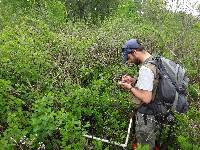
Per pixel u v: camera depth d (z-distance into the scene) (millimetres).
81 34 3289
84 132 1566
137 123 1755
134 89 1640
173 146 1938
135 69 2422
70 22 3701
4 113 1706
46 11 4273
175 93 1674
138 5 5117
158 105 1687
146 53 1706
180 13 4465
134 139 1841
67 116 1597
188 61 3076
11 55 2135
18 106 1739
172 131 1923
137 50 1685
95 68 2396
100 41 2838
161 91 1668
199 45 3479
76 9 6039
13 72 2062
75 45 2697
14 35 2672
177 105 1687
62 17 4363
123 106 1946
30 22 3424
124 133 1870
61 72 2188
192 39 3797
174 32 4027
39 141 1535
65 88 1988
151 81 1632
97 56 2529
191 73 2824
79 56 2484
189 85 2596
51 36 2834
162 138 1917
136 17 4707
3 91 1759
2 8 4352
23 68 2020
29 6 4590
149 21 4547
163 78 1666
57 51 2570
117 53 2664
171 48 3350
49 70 2201
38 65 2127
